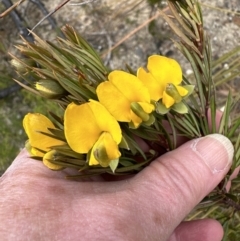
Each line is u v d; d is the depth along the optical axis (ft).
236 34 0.68
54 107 0.74
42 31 0.76
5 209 0.33
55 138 0.29
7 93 0.76
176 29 0.32
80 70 0.31
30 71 0.31
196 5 0.31
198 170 0.34
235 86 0.65
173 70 0.30
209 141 0.34
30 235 0.32
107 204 0.32
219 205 0.43
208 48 0.32
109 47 0.74
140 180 0.34
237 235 0.51
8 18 0.78
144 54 0.72
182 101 0.31
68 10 0.76
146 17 0.72
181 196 0.33
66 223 0.32
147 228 0.32
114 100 0.28
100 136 0.28
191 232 0.44
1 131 0.77
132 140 0.32
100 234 0.31
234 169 0.36
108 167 0.31
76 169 0.33
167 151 0.36
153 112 0.31
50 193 0.34
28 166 0.37
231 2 0.68
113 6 0.74
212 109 0.34
